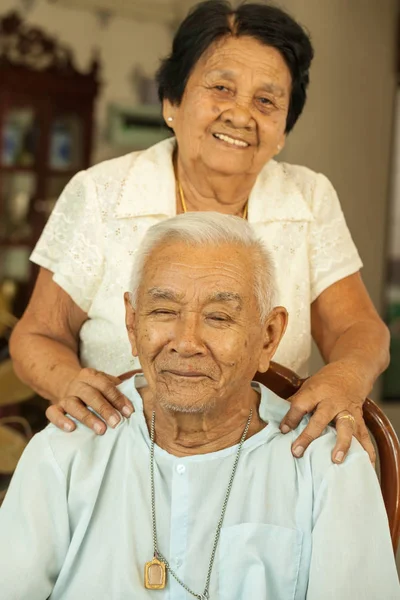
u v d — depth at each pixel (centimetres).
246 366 153
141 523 158
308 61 201
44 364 200
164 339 149
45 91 524
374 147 444
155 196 210
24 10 543
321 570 149
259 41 192
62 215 214
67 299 212
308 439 160
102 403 167
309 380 175
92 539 159
